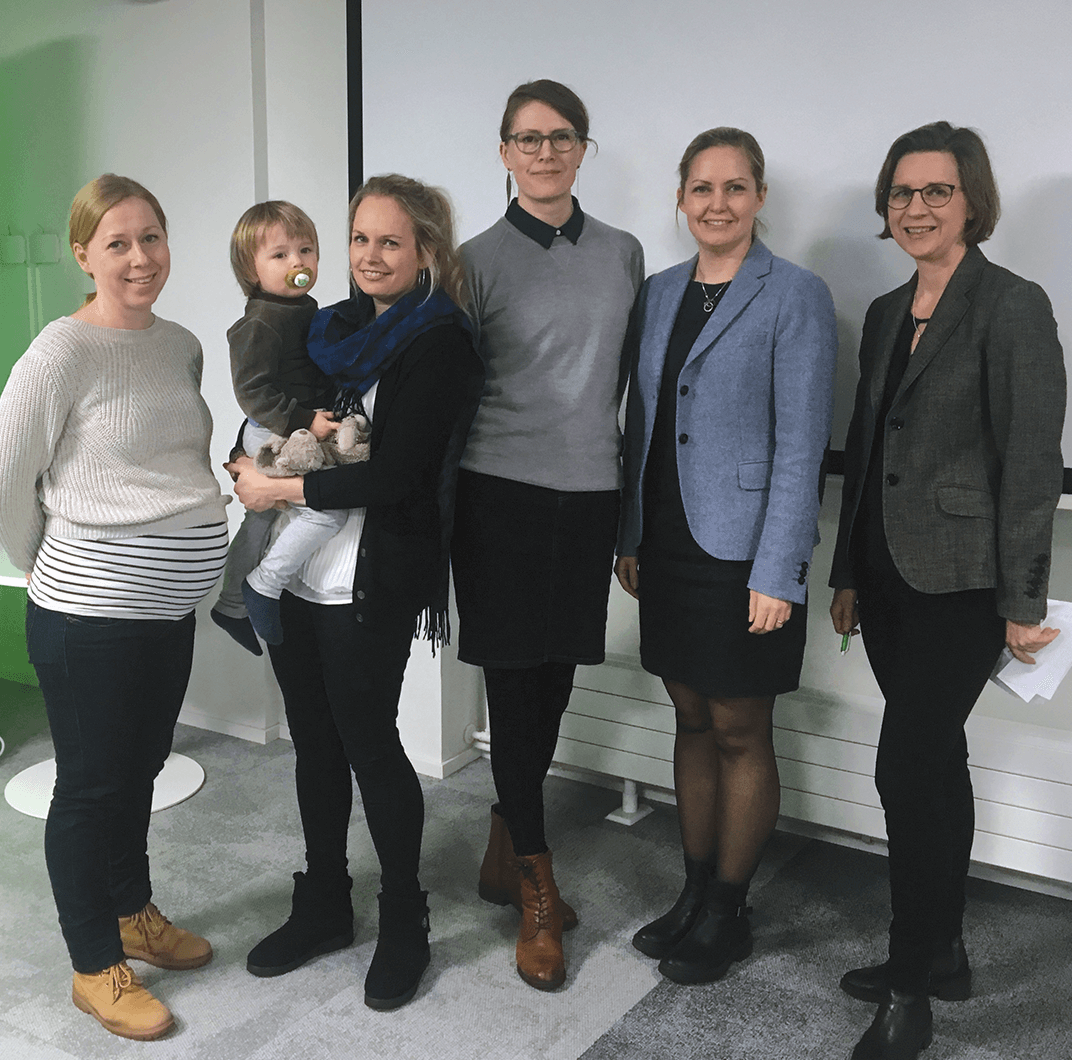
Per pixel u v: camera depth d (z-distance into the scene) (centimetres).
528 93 185
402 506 180
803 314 183
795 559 183
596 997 200
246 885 238
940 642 172
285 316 180
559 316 190
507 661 197
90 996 188
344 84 280
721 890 206
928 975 180
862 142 212
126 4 307
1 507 170
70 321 173
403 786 195
